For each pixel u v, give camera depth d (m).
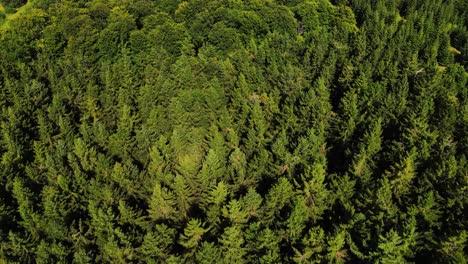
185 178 65.94
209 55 110.44
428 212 56.22
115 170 66.62
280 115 86.31
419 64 106.38
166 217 62.91
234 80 98.94
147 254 55.00
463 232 49.12
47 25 120.81
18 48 111.19
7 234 58.97
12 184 66.38
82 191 64.94
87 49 109.44
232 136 80.81
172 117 87.62
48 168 67.62
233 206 56.72
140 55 109.69
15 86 91.38
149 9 126.44
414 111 78.06
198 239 57.16
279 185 58.94
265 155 70.94
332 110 95.94
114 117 92.00
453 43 137.25
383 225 53.50
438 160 63.50
